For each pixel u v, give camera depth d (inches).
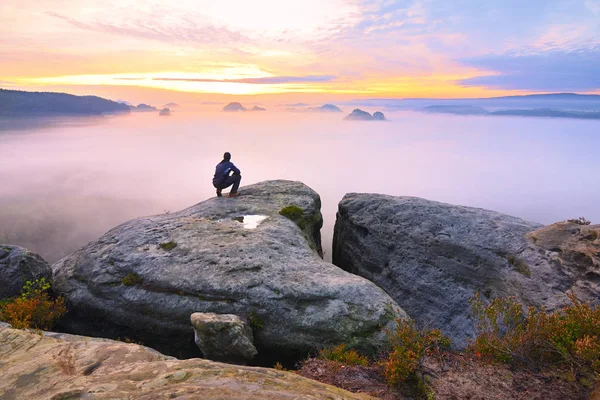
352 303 402.3
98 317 453.1
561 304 424.8
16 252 483.8
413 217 684.7
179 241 530.0
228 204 719.1
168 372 171.6
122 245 535.5
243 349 335.9
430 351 259.1
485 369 236.8
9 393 162.4
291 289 414.9
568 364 231.6
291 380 176.9
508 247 540.7
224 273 446.6
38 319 415.2
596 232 466.3
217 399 141.9
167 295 432.1
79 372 186.9
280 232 569.0
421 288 596.4
